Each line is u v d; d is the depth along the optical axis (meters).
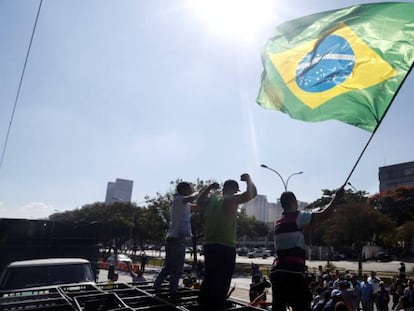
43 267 6.88
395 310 12.42
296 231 3.46
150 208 43.28
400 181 92.62
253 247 108.69
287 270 3.30
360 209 36.28
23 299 3.98
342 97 4.36
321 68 4.62
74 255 9.45
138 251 89.88
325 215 3.45
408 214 61.72
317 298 10.51
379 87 4.12
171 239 4.46
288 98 4.79
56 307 3.45
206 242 3.35
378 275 30.97
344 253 64.88
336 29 4.67
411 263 52.53
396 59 4.12
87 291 4.20
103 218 64.38
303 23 4.95
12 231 9.04
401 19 4.28
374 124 4.02
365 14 4.53
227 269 3.23
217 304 3.12
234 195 3.40
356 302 14.14
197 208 4.64
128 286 4.74
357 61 4.39
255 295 7.65
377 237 45.09
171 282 4.27
